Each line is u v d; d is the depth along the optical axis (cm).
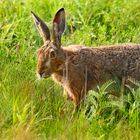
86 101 1670
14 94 1630
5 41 1922
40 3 2166
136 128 1533
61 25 1691
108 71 1717
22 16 2072
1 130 1495
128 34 1972
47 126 1533
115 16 2091
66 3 2141
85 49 1723
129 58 1717
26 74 1750
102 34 1978
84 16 2097
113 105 1619
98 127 1527
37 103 1627
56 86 1730
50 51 1652
